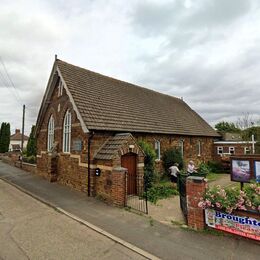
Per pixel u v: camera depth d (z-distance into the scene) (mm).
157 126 16812
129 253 5613
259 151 25969
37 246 5852
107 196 10422
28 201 10289
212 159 25375
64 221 7746
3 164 27547
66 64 15320
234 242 6168
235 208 6340
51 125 16859
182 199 8609
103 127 11922
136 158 12008
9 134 46438
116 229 7090
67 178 13758
